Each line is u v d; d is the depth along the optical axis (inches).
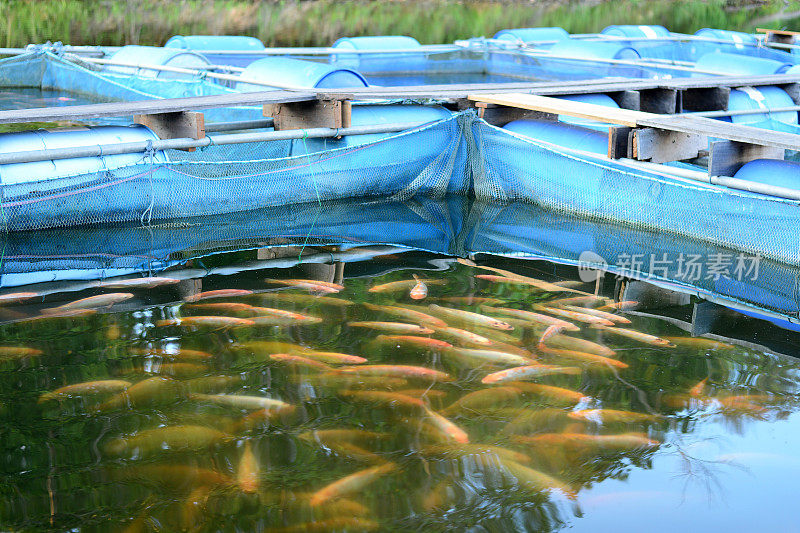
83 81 508.4
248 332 191.3
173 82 431.5
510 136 316.2
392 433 146.6
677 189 271.7
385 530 119.8
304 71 372.8
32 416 150.5
